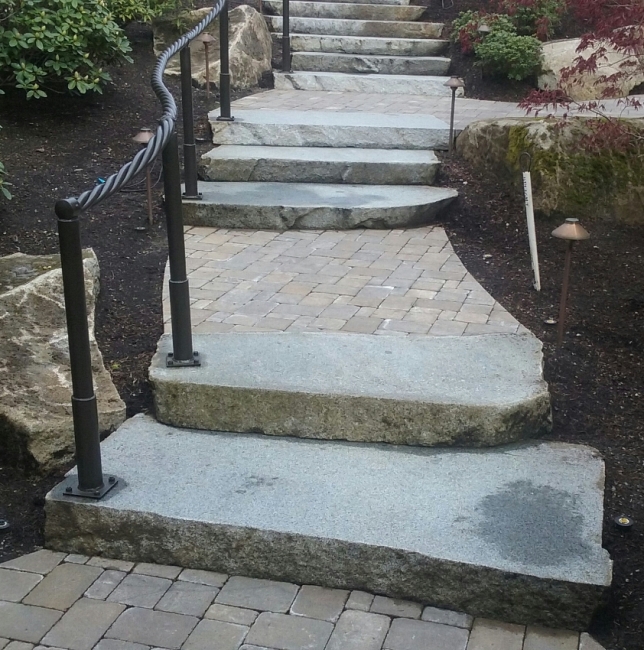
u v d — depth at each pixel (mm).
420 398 3424
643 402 3820
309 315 4434
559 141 5836
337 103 8086
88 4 7129
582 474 3250
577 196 5715
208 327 4258
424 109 7844
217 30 8758
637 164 5711
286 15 8805
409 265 5219
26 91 7125
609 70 7871
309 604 2789
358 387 3514
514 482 3193
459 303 4629
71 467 3486
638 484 3293
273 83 8859
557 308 4637
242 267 5148
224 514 2957
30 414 3504
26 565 2975
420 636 2639
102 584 2881
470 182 6383
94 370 3842
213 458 3348
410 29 9633
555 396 3814
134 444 3438
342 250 5480
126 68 8359
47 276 4316
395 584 2807
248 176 6527
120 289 4824
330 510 2996
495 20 8523
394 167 6445
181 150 6875
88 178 6238
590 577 2645
